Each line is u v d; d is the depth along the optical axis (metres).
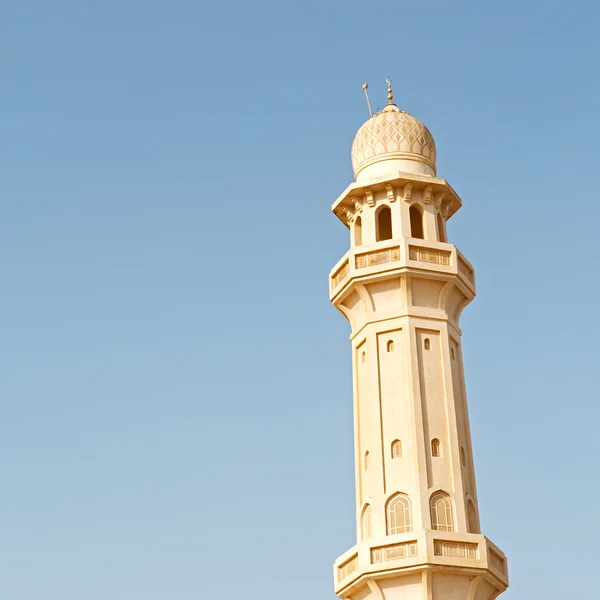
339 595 57.94
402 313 60.56
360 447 60.28
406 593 54.88
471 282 63.53
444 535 55.03
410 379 59.06
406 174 62.66
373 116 67.06
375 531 56.91
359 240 64.12
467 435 60.56
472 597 54.88
